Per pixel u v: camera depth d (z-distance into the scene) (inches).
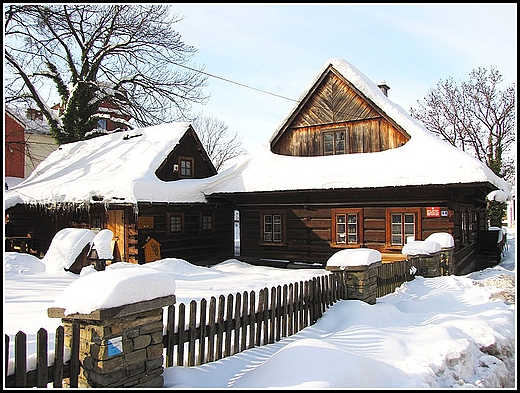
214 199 656.4
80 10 895.7
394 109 587.5
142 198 538.0
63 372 143.8
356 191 549.6
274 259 629.0
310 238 600.4
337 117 639.1
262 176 625.0
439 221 503.8
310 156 658.8
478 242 741.3
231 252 723.4
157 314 164.6
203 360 186.7
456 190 492.4
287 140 684.1
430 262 421.7
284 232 621.6
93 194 563.2
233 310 210.7
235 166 681.6
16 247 727.1
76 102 938.7
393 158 551.8
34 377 134.4
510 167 1278.3
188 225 639.1
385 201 542.6
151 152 641.0
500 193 639.1
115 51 994.7
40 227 698.2
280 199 625.9
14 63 799.7
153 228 579.2
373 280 324.2
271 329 230.5
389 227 538.0
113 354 146.0
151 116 1010.7
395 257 527.2
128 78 1007.6
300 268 589.6
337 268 310.7
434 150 529.3
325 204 588.7
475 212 716.0
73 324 146.8
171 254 605.0
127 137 748.0
